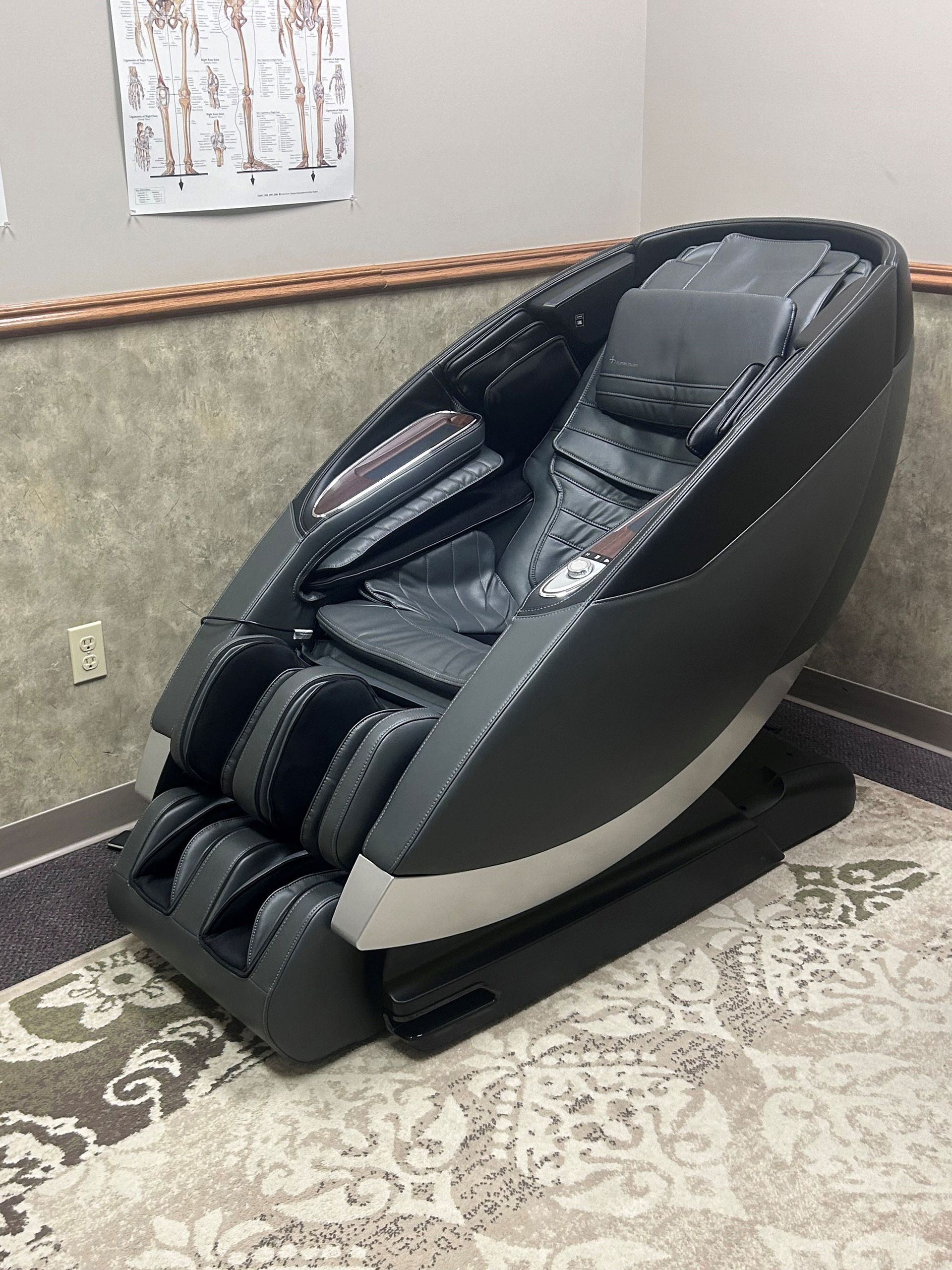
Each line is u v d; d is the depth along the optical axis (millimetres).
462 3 2119
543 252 2393
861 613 2355
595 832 1578
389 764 1441
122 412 1852
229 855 1521
